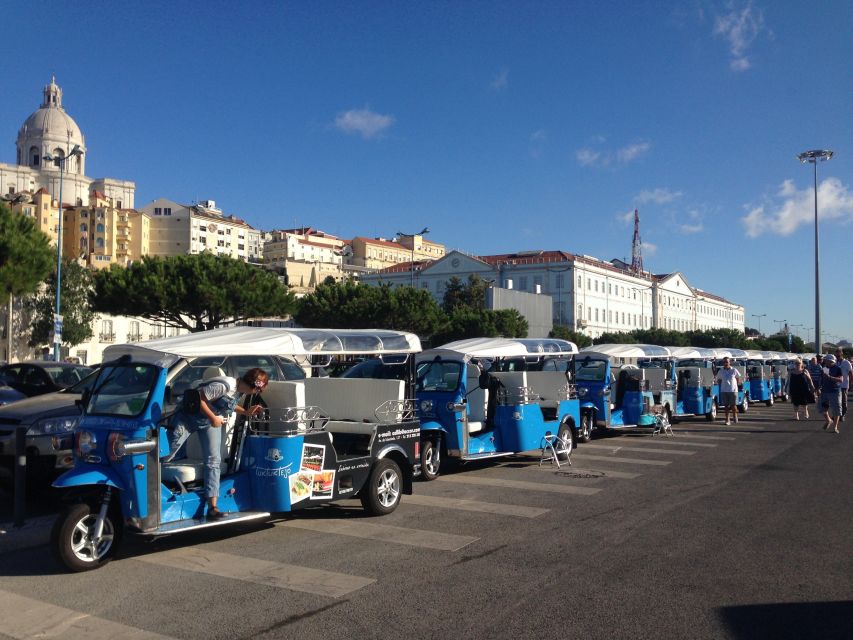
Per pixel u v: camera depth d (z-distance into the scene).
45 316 48.38
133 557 6.45
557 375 12.68
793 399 21.25
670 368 18.81
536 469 11.65
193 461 6.95
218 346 6.97
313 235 144.88
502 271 85.56
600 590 5.44
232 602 5.22
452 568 6.06
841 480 10.43
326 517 8.10
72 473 5.95
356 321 41.00
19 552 6.62
